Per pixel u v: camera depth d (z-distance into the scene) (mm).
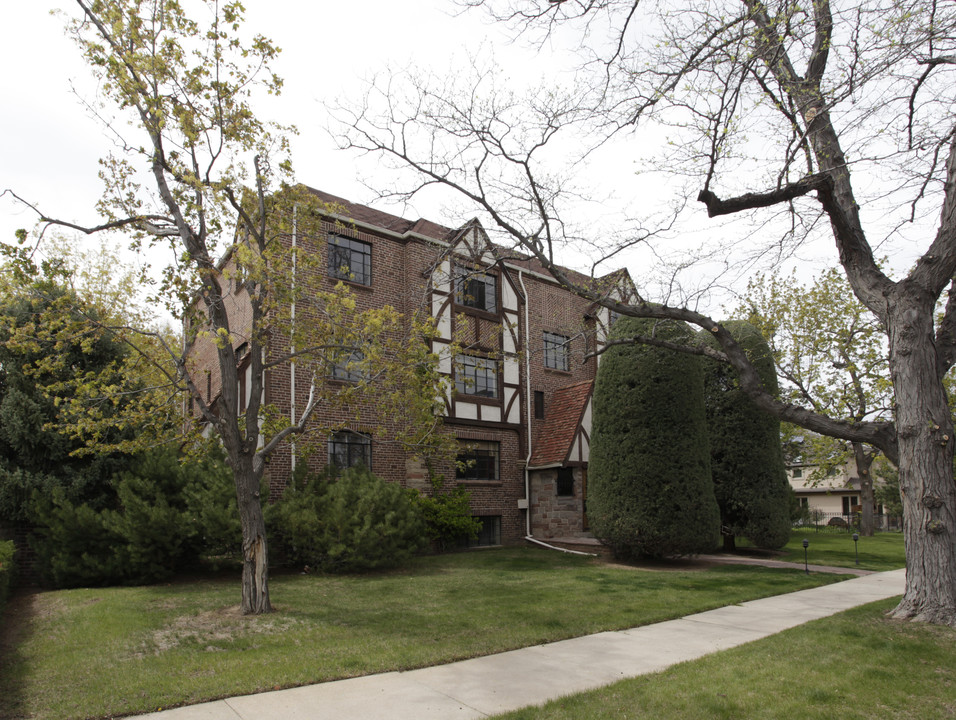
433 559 15430
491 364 18578
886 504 38125
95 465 12609
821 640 7234
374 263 16875
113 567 11516
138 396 12414
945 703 5250
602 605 9766
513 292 19656
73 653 7023
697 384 14859
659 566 14461
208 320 9695
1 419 12141
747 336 16547
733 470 16484
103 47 8672
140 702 5473
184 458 10555
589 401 19266
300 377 14922
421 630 8117
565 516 18594
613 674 6320
